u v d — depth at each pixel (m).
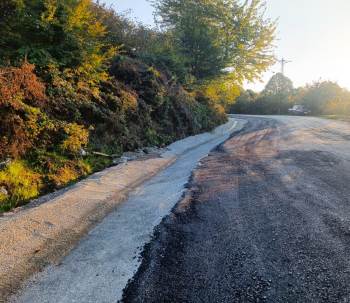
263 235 4.56
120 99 12.45
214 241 4.52
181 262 4.05
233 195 6.43
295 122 25.52
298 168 8.32
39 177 7.34
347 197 5.81
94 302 3.44
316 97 52.03
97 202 6.31
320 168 8.13
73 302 3.45
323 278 3.48
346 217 4.92
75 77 11.09
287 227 4.74
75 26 11.00
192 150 13.94
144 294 3.48
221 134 20.78
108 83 12.66
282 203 5.75
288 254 4.00
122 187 7.53
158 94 15.27
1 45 9.76
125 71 14.82
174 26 27.23
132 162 9.97
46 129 8.47
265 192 6.46
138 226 5.29
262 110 55.78
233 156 11.02
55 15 10.77
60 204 6.00
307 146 11.91
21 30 10.17
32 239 4.72
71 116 9.88
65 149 8.70
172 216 5.52
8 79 7.96
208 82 26.11
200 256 4.16
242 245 4.33
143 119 13.70
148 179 8.55
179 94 18.33
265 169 8.51
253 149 12.52
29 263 4.18
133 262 4.17
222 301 3.28
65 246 4.67
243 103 56.75
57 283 3.80
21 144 7.66
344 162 8.62
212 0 27.16
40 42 10.59
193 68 25.58
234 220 5.17
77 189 6.96
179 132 16.56
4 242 4.54
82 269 4.07
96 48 11.94
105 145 10.70
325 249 4.04
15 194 6.41
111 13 16.78
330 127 19.47
